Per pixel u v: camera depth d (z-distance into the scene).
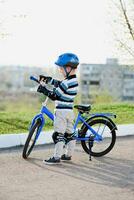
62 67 7.11
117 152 8.15
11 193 5.43
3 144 8.20
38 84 7.51
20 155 7.59
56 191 5.57
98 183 6.01
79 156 7.71
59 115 7.09
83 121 7.55
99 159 7.55
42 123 7.32
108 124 7.79
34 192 5.50
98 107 14.50
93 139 7.48
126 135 10.12
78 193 5.52
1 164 6.90
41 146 8.48
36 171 6.55
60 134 7.09
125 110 13.98
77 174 6.47
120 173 6.61
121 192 5.61
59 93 7.07
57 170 6.66
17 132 9.51
